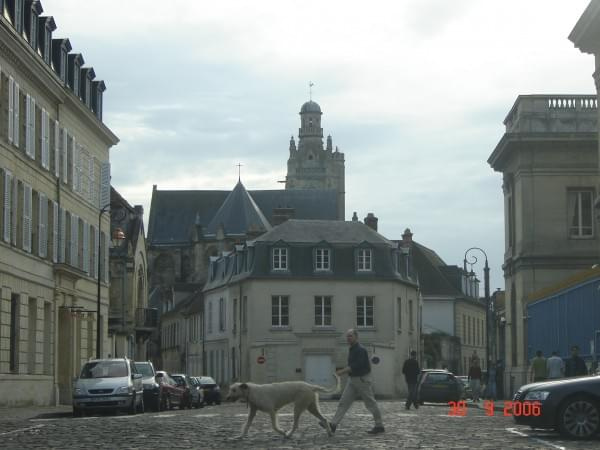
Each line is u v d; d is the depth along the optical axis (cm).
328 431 2172
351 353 2217
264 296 7638
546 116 5538
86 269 5234
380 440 2047
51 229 4616
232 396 2078
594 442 1998
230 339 8150
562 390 2084
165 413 3772
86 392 3581
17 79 4100
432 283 10419
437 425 2591
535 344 5197
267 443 1988
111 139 5781
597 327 3891
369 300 7725
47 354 4584
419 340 8475
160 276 13450
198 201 13775
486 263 5312
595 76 4125
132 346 7362
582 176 5522
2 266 3869
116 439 2112
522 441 2019
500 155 5819
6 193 3903
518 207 5625
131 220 7544
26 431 2386
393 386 7619
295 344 7550
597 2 3700
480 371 4994
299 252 7731
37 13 4369
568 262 5488
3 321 3906
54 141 4650
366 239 7862
